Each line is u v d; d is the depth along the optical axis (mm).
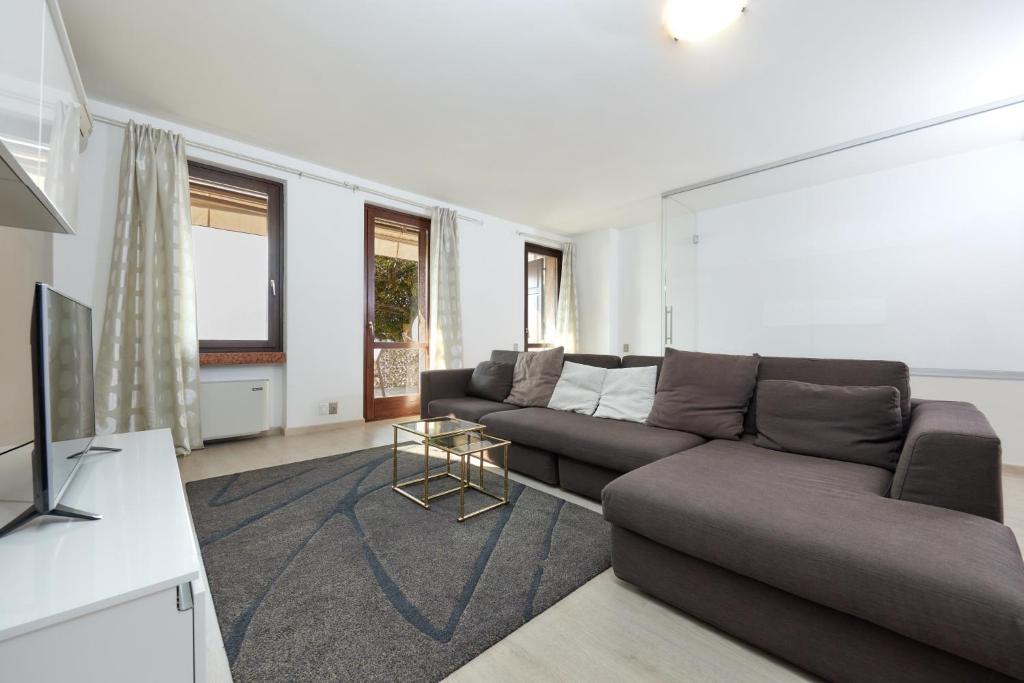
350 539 1696
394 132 3074
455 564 1517
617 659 1077
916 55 2217
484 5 1901
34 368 833
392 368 4266
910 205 3070
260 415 3320
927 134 2869
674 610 1290
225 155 3168
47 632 591
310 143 3240
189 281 2895
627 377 2557
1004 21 1967
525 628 1194
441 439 2221
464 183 4066
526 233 5496
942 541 941
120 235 2639
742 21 1993
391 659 1055
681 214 4141
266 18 1975
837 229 3326
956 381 2924
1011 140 2785
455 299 4559
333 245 3740
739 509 1149
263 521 1856
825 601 950
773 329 3609
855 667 945
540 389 2986
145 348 2680
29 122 1059
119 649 646
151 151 2760
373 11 1935
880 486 1357
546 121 2916
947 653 838
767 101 2660
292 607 1260
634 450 1882
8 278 1493
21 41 989
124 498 1017
